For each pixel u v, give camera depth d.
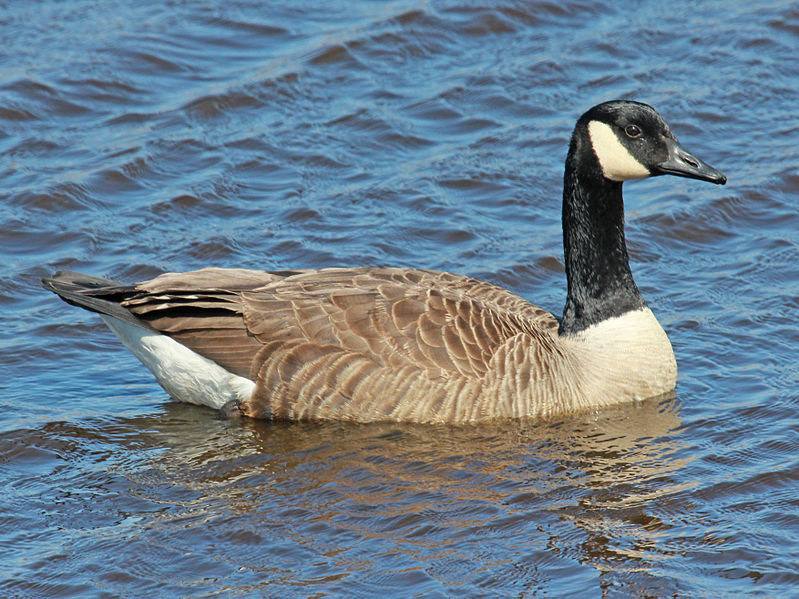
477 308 13.91
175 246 18.02
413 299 13.86
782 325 15.97
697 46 23.94
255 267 17.52
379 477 12.52
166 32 23.64
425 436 13.48
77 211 18.70
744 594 10.41
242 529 11.48
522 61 23.25
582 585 10.58
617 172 14.30
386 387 13.59
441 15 24.48
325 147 20.66
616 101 14.47
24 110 20.94
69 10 24.38
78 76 21.92
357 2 25.11
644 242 18.48
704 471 12.58
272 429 13.74
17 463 12.88
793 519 11.59
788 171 20.08
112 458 13.02
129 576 10.73
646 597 10.40
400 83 22.53
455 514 11.74
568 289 14.89
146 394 14.74
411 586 10.54
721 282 17.27
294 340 13.66
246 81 22.16
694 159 14.20
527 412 13.85
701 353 15.41
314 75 22.55
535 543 11.23
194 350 13.94
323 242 18.20
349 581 10.62
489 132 21.19
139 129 20.81
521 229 18.72
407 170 20.12
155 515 11.77
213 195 19.25
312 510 11.84
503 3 24.88
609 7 25.34
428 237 18.42
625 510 11.80
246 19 24.30
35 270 17.28
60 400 14.45
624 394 14.30
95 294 14.06
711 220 18.98
